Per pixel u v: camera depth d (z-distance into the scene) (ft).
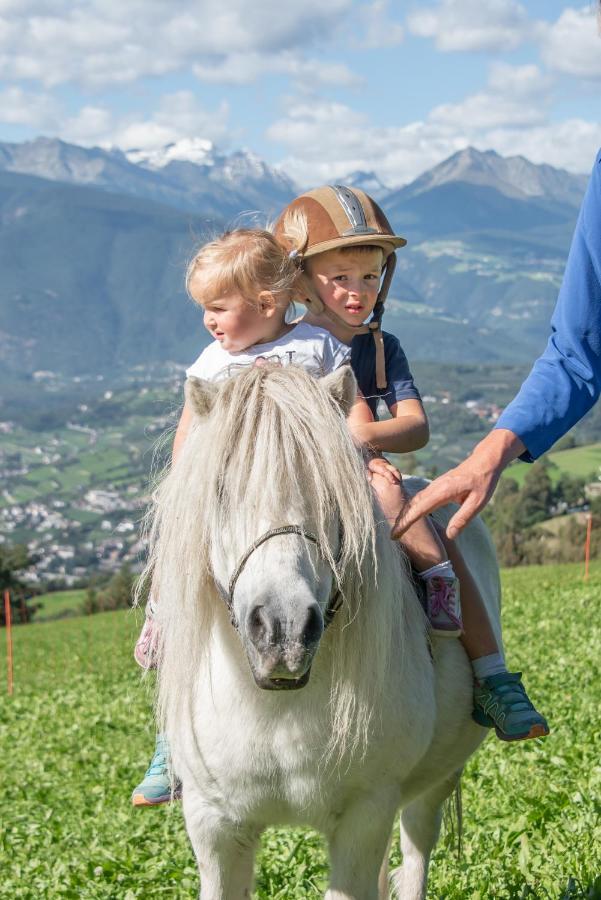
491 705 13.05
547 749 25.16
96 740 41.83
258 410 10.30
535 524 213.05
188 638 10.80
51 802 30.81
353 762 11.00
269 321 12.23
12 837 26.05
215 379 12.07
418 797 14.62
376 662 10.80
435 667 12.85
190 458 10.73
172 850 21.94
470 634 13.47
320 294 12.90
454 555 13.73
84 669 77.51
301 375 10.61
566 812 18.72
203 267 12.06
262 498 9.80
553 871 15.37
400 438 12.45
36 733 46.21
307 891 17.26
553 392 10.93
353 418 12.30
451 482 10.64
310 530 9.90
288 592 9.42
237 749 11.00
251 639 9.46
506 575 103.50
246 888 12.01
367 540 10.28
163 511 11.02
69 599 270.67
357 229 12.46
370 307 12.96
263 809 11.44
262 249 11.87
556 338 11.25
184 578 10.71
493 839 18.54
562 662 39.65
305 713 10.80
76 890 19.72
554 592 73.26
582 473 291.79
